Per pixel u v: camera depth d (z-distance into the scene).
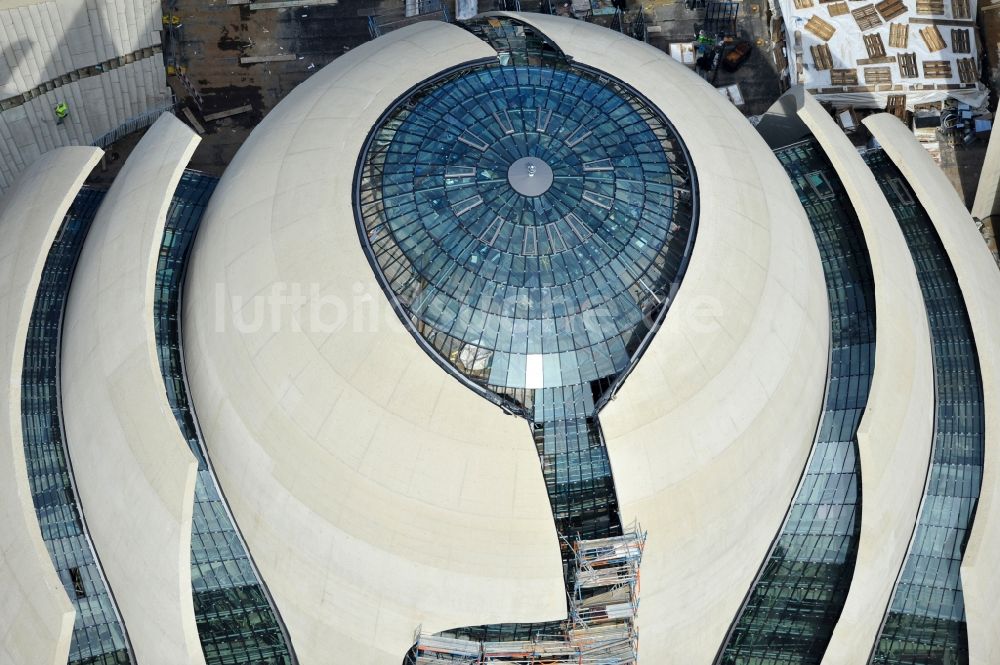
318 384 53.31
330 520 53.94
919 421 60.50
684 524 54.75
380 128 58.34
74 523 59.16
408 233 54.72
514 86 59.78
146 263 58.72
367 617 55.66
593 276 54.25
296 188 57.41
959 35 90.69
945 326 65.00
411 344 53.03
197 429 58.56
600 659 54.34
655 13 91.50
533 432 53.31
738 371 55.12
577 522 54.06
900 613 59.84
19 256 62.09
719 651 60.03
